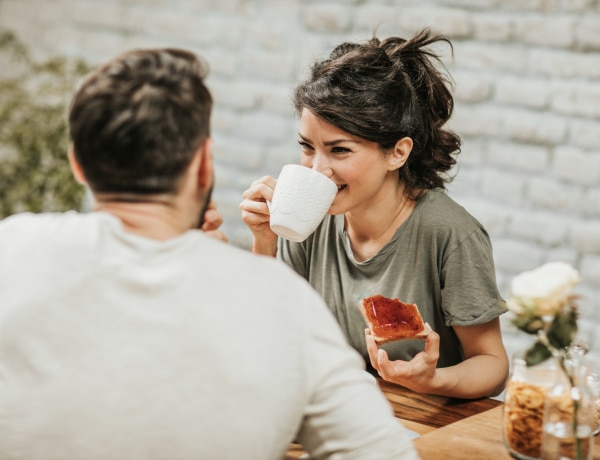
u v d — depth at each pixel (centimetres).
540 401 111
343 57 146
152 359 84
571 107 235
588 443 105
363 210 156
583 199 236
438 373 141
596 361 236
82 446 83
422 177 157
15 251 88
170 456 84
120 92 88
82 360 84
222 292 87
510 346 248
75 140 90
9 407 84
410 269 157
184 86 90
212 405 84
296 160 274
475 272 152
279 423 88
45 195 290
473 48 245
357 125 141
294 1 269
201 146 92
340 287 166
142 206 90
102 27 300
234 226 287
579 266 238
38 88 305
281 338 88
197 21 286
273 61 275
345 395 91
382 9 256
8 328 85
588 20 230
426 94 153
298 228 139
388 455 92
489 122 246
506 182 246
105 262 86
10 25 308
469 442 118
